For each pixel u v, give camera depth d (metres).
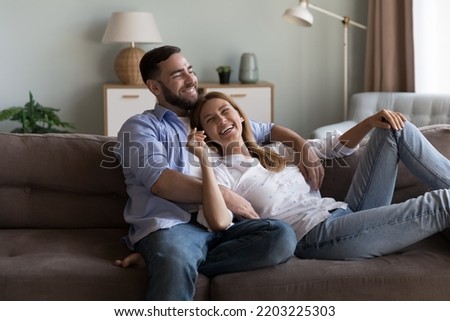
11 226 2.78
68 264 2.30
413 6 5.31
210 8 5.90
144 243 2.40
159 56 2.80
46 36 5.79
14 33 5.75
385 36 5.56
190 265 2.21
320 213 2.54
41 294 2.23
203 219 2.52
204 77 5.99
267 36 6.00
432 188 2.63
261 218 2.59
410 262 2.33
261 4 5.94
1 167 2.74
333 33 6.05
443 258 2.37
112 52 5.87
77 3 5.77
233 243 2.36
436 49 5.34
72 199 2.79
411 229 2.42
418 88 5.39
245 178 2.64
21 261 2.32
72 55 5.84
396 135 2.64
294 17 5.35
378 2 5.63
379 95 5.23
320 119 6.16
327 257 2.46
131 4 5.82
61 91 5.88
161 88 2.80
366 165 2.70
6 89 5.81
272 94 5.60
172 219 2.47
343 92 6.13
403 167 2.80
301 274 2.28
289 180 2.68
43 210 2.77
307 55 6.07
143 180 2.53
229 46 5.97
